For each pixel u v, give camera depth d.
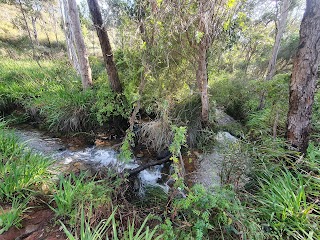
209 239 1.55
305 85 1.98
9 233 1.61
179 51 3.17
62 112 4.26
